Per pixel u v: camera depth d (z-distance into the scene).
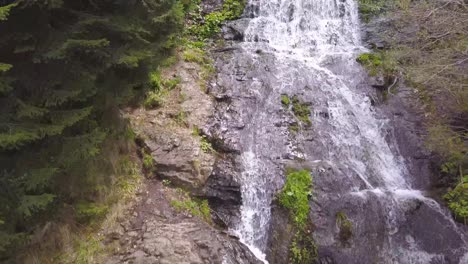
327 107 7.42
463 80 6.62
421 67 6.78
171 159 5.78
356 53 8.94
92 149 4.38
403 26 8.11
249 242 5.45
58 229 4.53
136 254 4.54
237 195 5.67
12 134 3.69
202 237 4.87
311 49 9.27
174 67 7.54
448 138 6.91
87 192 4.95
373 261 5.41
